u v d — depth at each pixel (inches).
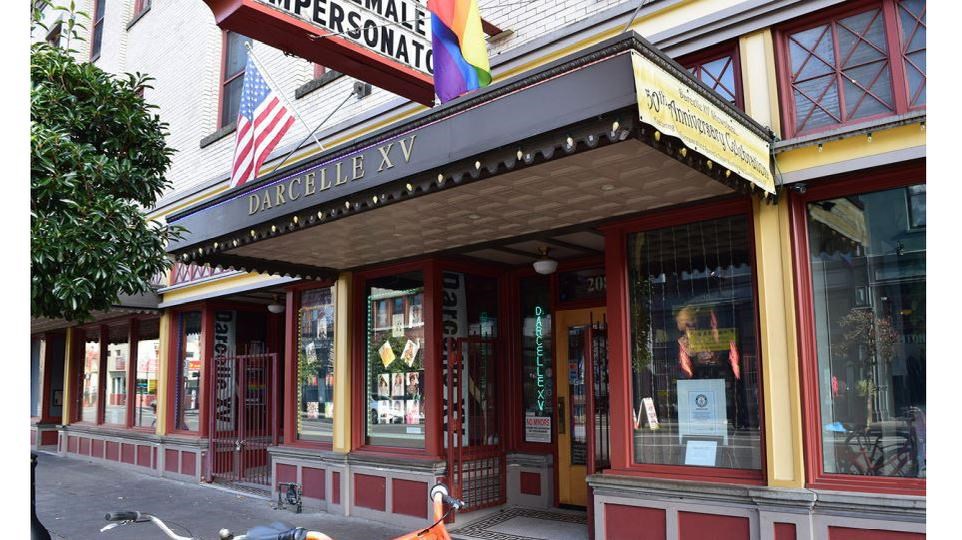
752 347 204.4
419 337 305.7
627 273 231.1
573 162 176.1
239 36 453.1
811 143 185.8
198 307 458.6
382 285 329.4
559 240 275.7
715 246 215.3
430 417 293.6
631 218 227.3
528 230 251.8
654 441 219.5
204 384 445.7
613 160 174.4
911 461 174.9
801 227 194.9
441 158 176.9
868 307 184.7
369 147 199.6
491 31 270.4
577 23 244.5
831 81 192.9
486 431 312.8
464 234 258.8
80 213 208.2
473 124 169.6
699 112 157.8
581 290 307.0
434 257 299.7
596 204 215.9
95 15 636.7
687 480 205.3
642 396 223.8
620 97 138.7
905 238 181.0
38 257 193.3
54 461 562.9
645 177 188.5
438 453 291.1
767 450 190.2
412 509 292.4
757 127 186.2
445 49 226.4
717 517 197.2
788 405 189.2
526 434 320.5
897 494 170.6
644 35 225.6
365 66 233.6
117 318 550.0
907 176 179.8
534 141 157.1
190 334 470.6
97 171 215.5
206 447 433.4
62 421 626.2
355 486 320.8
